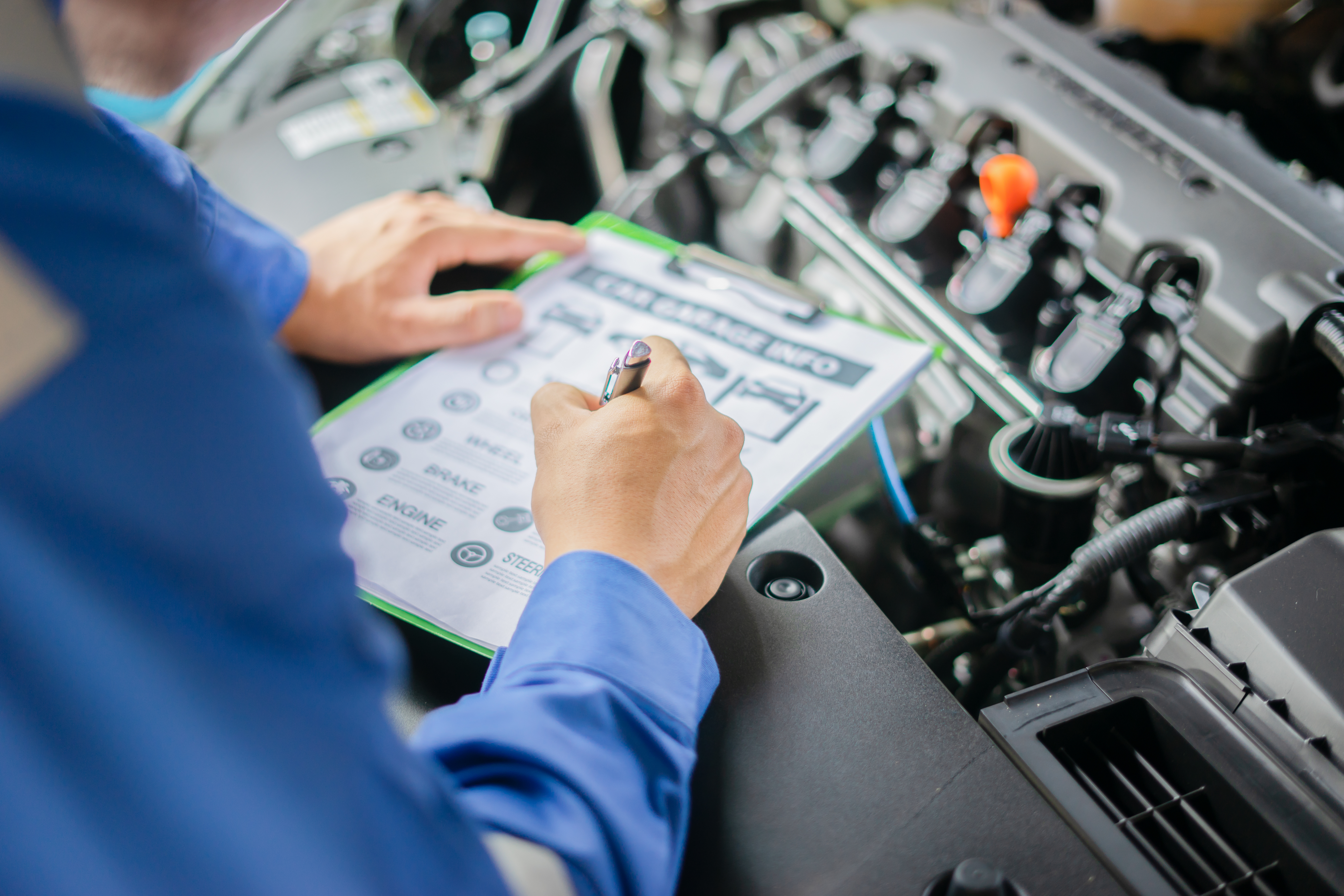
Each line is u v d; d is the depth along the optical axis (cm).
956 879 36
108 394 18
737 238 95
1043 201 69
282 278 66
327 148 91
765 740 42
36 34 18
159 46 30
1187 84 90
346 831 21
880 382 60
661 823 35
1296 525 54
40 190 17
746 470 50
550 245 73
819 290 80
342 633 22
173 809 20
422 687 48
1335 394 57
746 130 89
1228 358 56
